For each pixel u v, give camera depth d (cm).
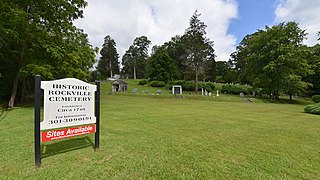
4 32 1057
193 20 3803
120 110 1136
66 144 456
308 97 3612
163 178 293
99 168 323
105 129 624
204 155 395
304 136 569
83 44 1869
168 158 374
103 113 996
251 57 2975
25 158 361
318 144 488
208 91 3888
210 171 319
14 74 1468
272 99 2822
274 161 367
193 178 294
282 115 1076
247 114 1077
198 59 3681
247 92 3672
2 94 1535
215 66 5978
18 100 1606
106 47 7112
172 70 4875
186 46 3859
